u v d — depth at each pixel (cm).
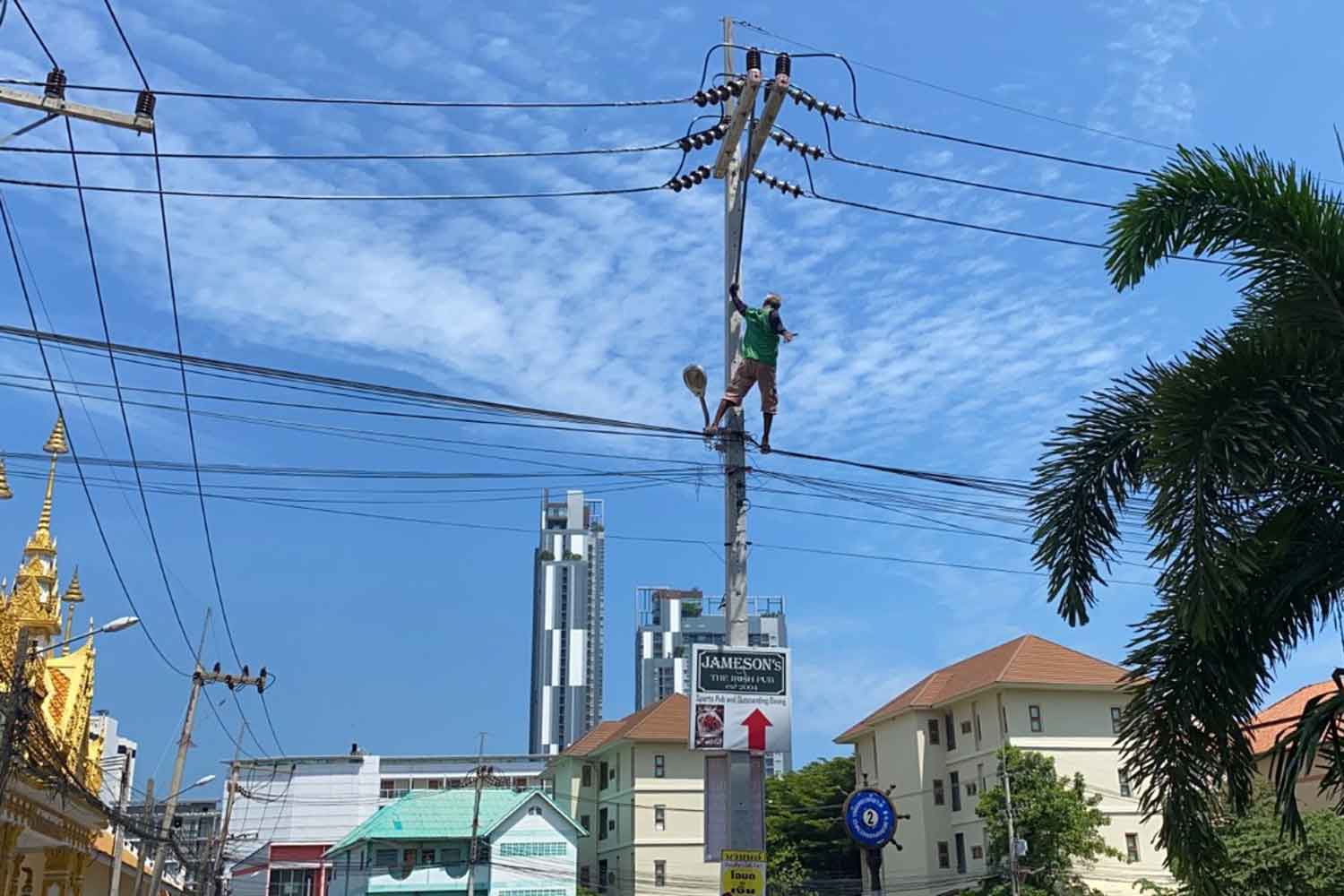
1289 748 1026
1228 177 1045
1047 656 5266
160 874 3581
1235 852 2723
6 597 2789
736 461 1478
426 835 6259
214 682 3872
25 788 2484
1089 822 4462
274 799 8150
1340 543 1039
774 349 1488
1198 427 929
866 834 2028
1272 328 1019
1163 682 1096
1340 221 1015
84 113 1248
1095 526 1137
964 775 5288
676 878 6147
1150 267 1088
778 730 1378
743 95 1518
